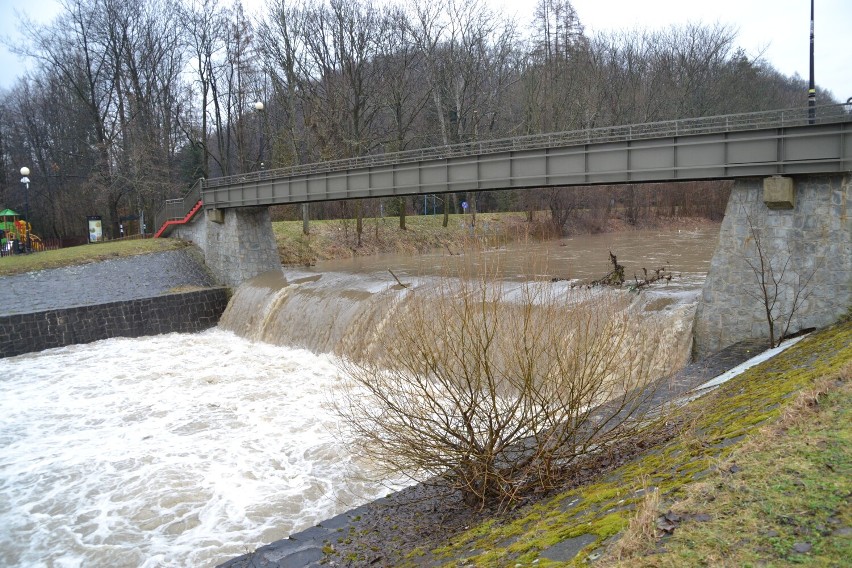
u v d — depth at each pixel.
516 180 25.12
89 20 53.78
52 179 68.56
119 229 55.91
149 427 18.19
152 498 13.59
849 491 5.56
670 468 7.78
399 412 10.05
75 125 64.31
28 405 20.83
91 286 34.75
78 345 30.47
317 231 50.72
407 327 10.39
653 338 16.34
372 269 38.25
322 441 16.14
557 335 9.83
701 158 20.11
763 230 19.25
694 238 53.50
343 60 53.34
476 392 9.35
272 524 12.25
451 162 27.30
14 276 34.78
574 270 32.81
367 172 30.81
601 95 62.97
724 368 16.41
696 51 69.06
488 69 62.66
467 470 9.73
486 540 7.80
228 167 61.41
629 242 50.09
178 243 42.88
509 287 14.39
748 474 6.36
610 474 9.02
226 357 26.95
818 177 18.23
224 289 37.22
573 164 23.27
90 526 12.62
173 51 58.59
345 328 25.11
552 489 9.40
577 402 9.48
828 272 18.06
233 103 60.25
